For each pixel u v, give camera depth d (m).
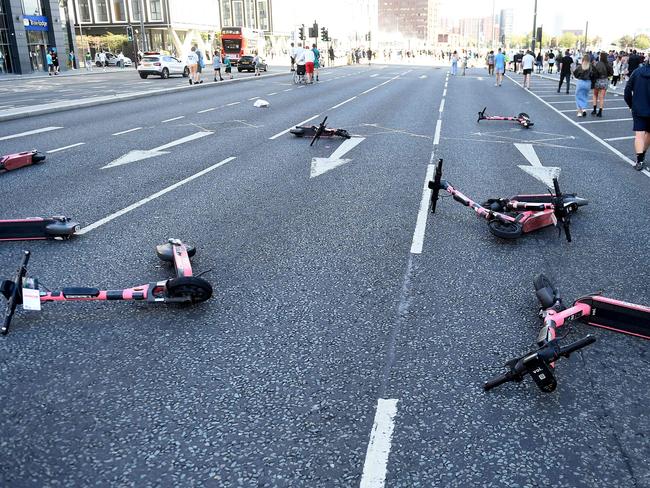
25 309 4.44
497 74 32.59
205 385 3.63
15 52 49.91
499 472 2.92
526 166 10.48
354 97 25.17
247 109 20.06
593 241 6.40
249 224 6.95
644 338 4.21
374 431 3.21
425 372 3.80
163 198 8.14
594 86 18.06
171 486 2.80
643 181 9.41
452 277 5.36
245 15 112.00
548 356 3.24
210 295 4.60
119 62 66.50
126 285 5.14
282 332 4.30
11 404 3.43
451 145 12.79
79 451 3.04
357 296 4.94
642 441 3.17
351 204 7.87
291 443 3.11
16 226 6.25
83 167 10.24
